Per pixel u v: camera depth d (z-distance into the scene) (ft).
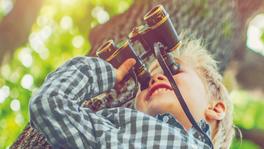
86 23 25.35
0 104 21.72
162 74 8.71
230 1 12.73
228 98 9.12
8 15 20.11
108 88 8.29
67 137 7.73
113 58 8.45
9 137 21.15
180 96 8.28
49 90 7.83
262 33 24.00
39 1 20.24
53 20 25.52
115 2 25.12
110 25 12.26
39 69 24.43
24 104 21.70
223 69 12.61
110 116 8.24
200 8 12.10
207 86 8.94
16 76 23.12
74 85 7.98
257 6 13.44
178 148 7.97
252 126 24.25
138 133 8.02
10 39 19.99
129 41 8.58
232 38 12.72
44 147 9.19
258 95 24.44
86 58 8.31
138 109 8.66
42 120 7.73
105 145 7.88
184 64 9.04
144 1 11.94
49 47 25.27
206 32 12.17
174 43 8.54
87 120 7.94
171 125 8.27
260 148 23.98
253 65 23.95
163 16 8.42
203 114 8.71
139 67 8.52
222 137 9.02
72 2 25.27
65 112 7.75
